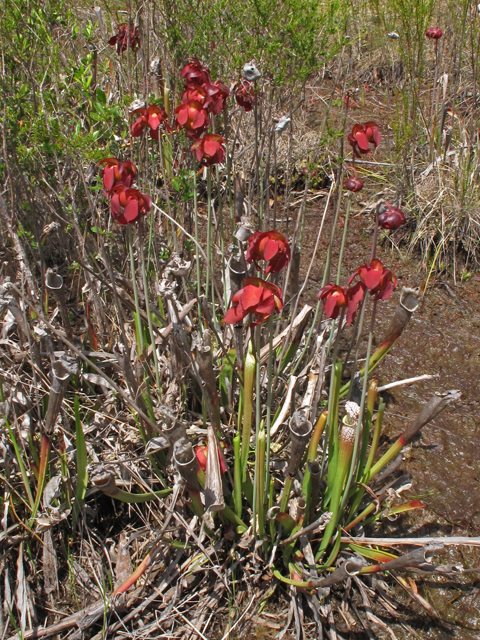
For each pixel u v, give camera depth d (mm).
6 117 1390
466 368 1764
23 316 1203
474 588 1243
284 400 1345
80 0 2045
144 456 1173
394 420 1587
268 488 1178
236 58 1389
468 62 3016
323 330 1475
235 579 1204
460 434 1562
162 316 1444
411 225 2307
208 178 1265
